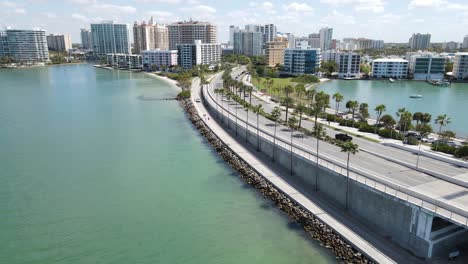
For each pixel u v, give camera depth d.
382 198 54.22
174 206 67.25
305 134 99.00
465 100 189.88
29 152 99.56
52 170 85.81
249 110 137.50
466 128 126.69
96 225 60.38
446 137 92.44
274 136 89.38
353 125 110.50
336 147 84.75
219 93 182.38
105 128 128.25
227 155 94.50
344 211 61.16
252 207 66.31
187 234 57.62
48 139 113.00
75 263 50.41
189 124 136.00
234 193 72.75
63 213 64.50
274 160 87.44
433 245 47.50
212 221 61.53
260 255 51.78
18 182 78.44
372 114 148.62
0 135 116.94
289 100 128.88
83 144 107.75
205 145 107.75
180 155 97.88
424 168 67.00
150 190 74.56
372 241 52.19
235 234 57.41
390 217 53.16
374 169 67.69
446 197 53.66
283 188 70.94
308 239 55.19
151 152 100.56
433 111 158.50
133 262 50.62
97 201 69.38
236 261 50.56
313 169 70.69
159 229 59.16
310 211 61.09
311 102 143.00
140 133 121.69
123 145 107.19
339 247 51.81
